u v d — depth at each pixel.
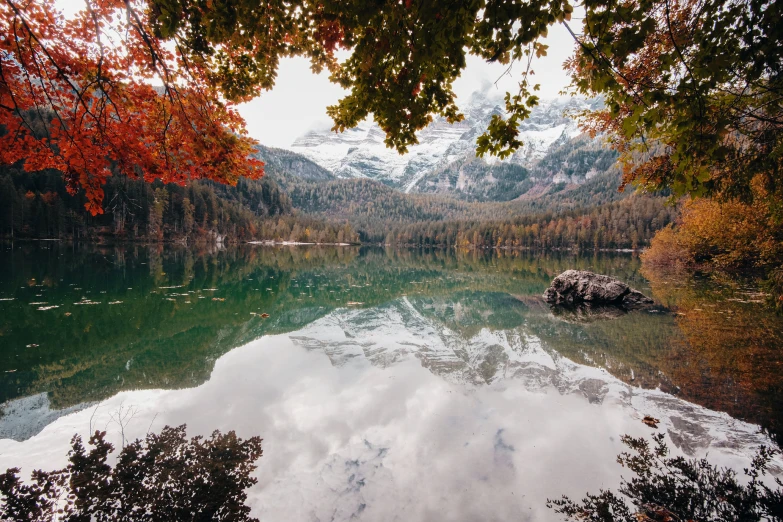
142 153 4.44
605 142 7.11
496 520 3.30
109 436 4.78
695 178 2.54
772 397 5.77
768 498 3.52
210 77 4.61
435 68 3.19
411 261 55.41
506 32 2.46
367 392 6.45
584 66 2.64
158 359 8.66
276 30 3.76
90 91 4.11
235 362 8.40
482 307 17.00
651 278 22.36
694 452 4.35
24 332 10.29
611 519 3.28
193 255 44.25
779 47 2.25
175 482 3.82
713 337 9.23
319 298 20.14
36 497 3.54
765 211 15.49
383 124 3.85
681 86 2.38
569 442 4.64
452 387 6.71
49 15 3.73
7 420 5.26
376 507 3.48
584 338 10.26
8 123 3.78
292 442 4.68
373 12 2.64
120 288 17.84
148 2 3.16
